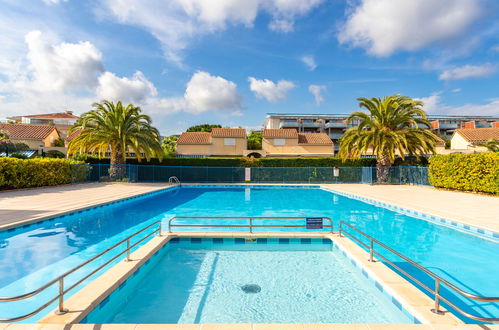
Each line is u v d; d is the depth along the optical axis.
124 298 4.55
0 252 6.65
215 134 40.81
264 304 4.33
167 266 5.95
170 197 17.83
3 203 12.23
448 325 3.20
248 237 7.51
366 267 5.18
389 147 23.70
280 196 18.52
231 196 18.44
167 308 4.23
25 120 58.62
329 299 4.49
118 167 25.08
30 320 3.77
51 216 9.88
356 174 26.53
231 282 5.13
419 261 6.17
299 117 61.28
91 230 8.91
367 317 3.96
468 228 8.66
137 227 9.36
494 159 14.88
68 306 3.62
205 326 3.09
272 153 41.97
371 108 23.64
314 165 28.06
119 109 24.11
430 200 14.03
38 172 18.27
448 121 64.25
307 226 7.55
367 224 9.98
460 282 5.06
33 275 5.29
